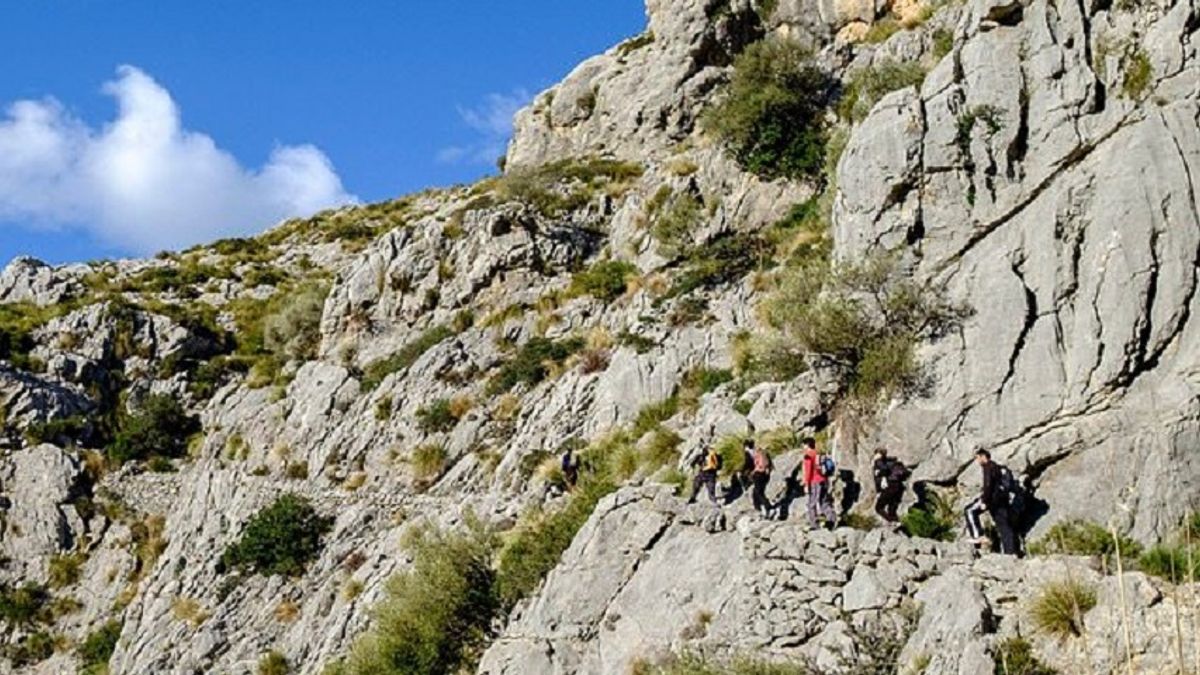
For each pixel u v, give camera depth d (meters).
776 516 30.98
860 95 46.81
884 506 29.86
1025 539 28.39
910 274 33.00
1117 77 32.41
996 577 26.27
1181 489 27.58
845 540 28.17
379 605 38.69
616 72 67.56
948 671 24.50
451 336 53.78
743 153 50.69
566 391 45.16
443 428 49.75
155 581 53.31
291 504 50.62
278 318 65.50
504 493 42.47
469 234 57.00
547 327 51.53
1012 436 29.80
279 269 80.94
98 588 56.69
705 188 51.66
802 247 45.06
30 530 58.66
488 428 48.56
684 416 39.31
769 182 49.56
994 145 33.06
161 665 48.03
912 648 25.55
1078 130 32.16
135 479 60.75
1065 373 29.80
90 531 58.84
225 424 59.47
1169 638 23.55
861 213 34.25
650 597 30.17
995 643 24.81
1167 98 31.55
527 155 69.25
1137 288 29.61
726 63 64.81
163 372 66.62
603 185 59.25
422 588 36.75
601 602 31.14
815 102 51.06
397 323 57.00
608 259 54.00
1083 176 31.41
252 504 52.53
